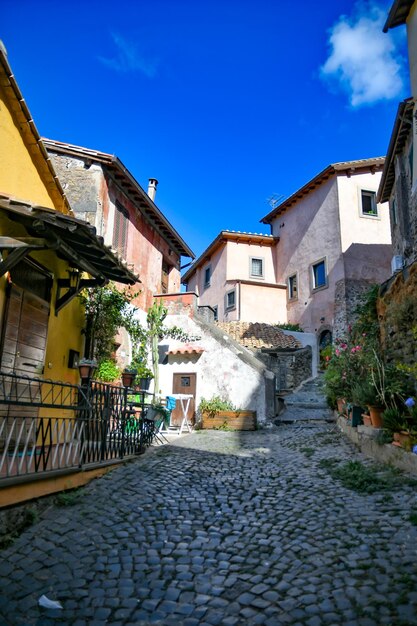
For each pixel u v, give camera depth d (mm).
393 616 2684
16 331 5934
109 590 3307
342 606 2875
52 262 6945
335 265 20609
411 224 13070
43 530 4266
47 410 6797
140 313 13297
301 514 4711
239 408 12031
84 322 8391
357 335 10484
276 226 26078
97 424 6262
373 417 6785
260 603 3041
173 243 17141
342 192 20984
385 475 5551
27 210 4836
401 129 13039
